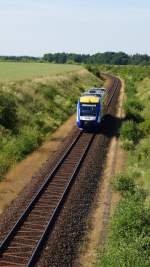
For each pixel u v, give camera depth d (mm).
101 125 39688
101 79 112750
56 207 19172
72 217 18641
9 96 37844
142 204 18984
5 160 26438
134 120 42375
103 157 28531
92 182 23328
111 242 16234
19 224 17750
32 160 27719
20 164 26750
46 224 17828
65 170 25141
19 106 38156
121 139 33250
